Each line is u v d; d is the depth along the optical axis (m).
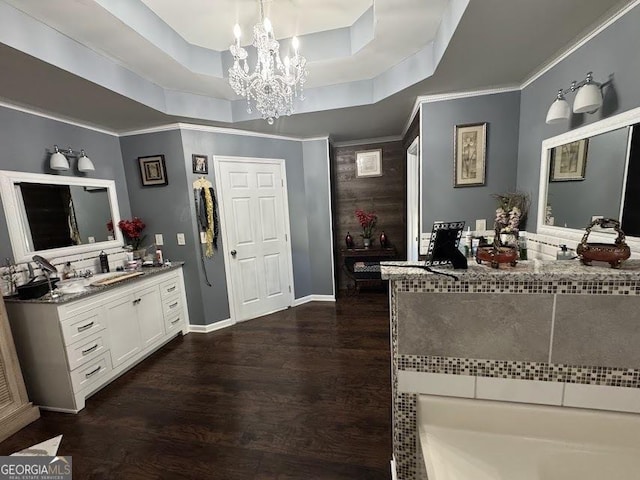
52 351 2.04
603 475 0.98
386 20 1.79
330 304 4.03
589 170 1.59
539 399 1.04
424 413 1.12
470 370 1.07
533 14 1.42
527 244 2.28
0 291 1.89
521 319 1.00
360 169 4.38
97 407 2.10
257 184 3.61
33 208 2.39
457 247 1.08
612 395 0.98
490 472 1.00
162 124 3.05
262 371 2.46
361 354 2.67
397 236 4.41
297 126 3.39
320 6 1.93
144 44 1.91
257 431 1.81
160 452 1.68
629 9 1.33
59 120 2.62
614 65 1.42
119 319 2.48
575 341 0.98
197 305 3.32
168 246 3.30
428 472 0.97
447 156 2.57
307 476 1.49
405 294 1.08
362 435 1.74
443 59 1.88
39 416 2.03
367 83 2.70
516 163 2.45
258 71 1.96
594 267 1.00
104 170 3.05
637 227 1.29
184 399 2.14
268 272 3.78
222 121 3.04
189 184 3.14
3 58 1.60
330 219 4.04
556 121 1.74
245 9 1.92
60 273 2.55
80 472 1.58
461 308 1.04
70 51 1.80
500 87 2.38
